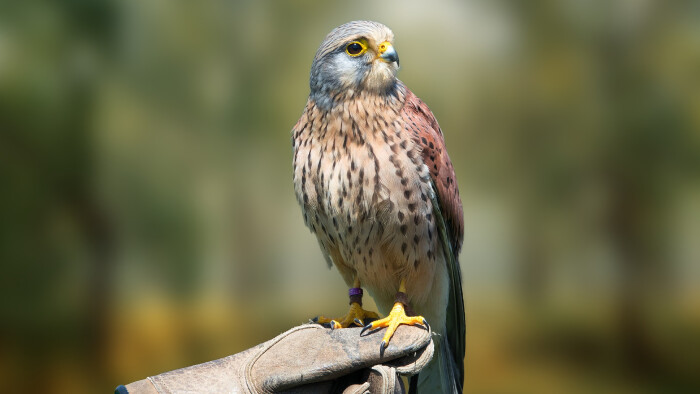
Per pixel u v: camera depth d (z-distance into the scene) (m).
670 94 14.43
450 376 4.36
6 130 12.70
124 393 3.08
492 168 16.91
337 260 4.29
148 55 14.36
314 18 15.70
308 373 3.21
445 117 16.33
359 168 3.86
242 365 3.23
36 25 12.53
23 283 13.55
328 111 3.92
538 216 17.11
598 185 15.73
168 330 15.64
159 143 14.62
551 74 15.67
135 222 14.43
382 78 3.86
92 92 13.48
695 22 14.80
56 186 13.35
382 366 3.27
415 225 3.95
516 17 15.81
